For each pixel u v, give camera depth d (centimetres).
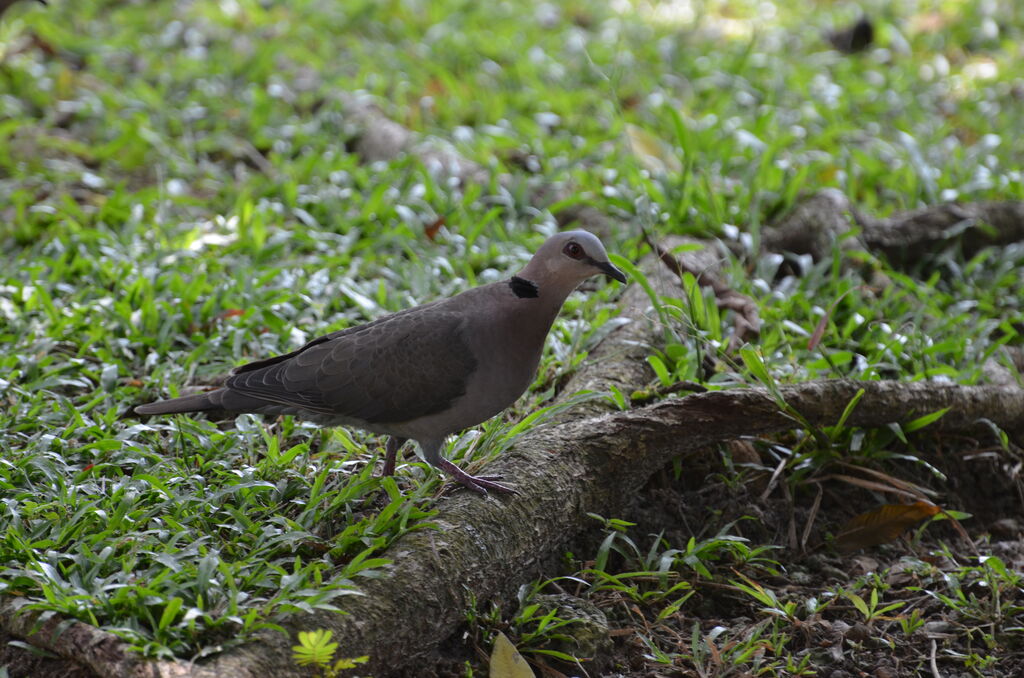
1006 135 1727
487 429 958
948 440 1067
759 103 1847
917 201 1481
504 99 1762
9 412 963
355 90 1770
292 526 808
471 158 1563
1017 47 2127
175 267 1235
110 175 1543
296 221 1421
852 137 1709
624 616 862
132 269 1228
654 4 2398
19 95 1761
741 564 917
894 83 1923
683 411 943
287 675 676
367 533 796
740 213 1382
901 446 1047
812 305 1240
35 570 737
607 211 1401
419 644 756
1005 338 1156
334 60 1928
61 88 1756
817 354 1126
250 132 1678
